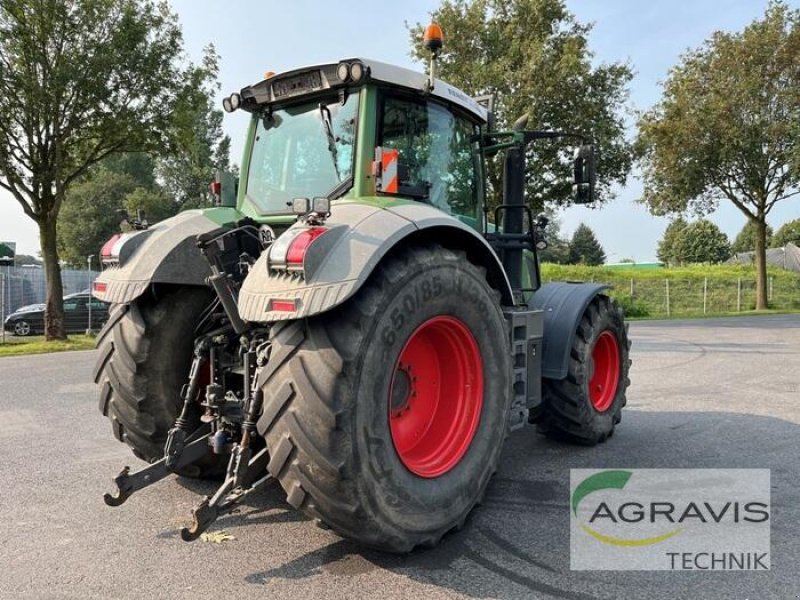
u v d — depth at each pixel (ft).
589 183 15.40
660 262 237.04
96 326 60.29
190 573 9.18
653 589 8.76
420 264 9.53
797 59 66.28
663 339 41.98
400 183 11.37
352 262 8.45
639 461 14.58
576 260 233.14
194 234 11.62
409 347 10.41
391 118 11.70
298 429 8.34
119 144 47.96
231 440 10.80
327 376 8.32
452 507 9.95
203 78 48.21
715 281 86.84
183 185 164.66
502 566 9.45
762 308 79.71
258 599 8.42
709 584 8.91
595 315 15.76
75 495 12.50
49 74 42.32
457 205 13.58
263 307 8.52
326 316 8.64
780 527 10.86
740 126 69.31
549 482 13.21
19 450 15.72
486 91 56.75
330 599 8.43
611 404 16.58
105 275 11.73
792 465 14.16
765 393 22.66
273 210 12.47
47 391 24.26
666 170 72.43
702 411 19.74
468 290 10.40
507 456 15.12
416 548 10.00
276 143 12.69
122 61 43.70
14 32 41.09
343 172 11.46
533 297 15.71
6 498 12.33
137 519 11.23
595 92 58.54
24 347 43.04
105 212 154.20
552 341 14.78
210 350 11.14
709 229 226.38
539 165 55.83
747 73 68.64
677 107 70.64
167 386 11.68
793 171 66.49
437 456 10.34
